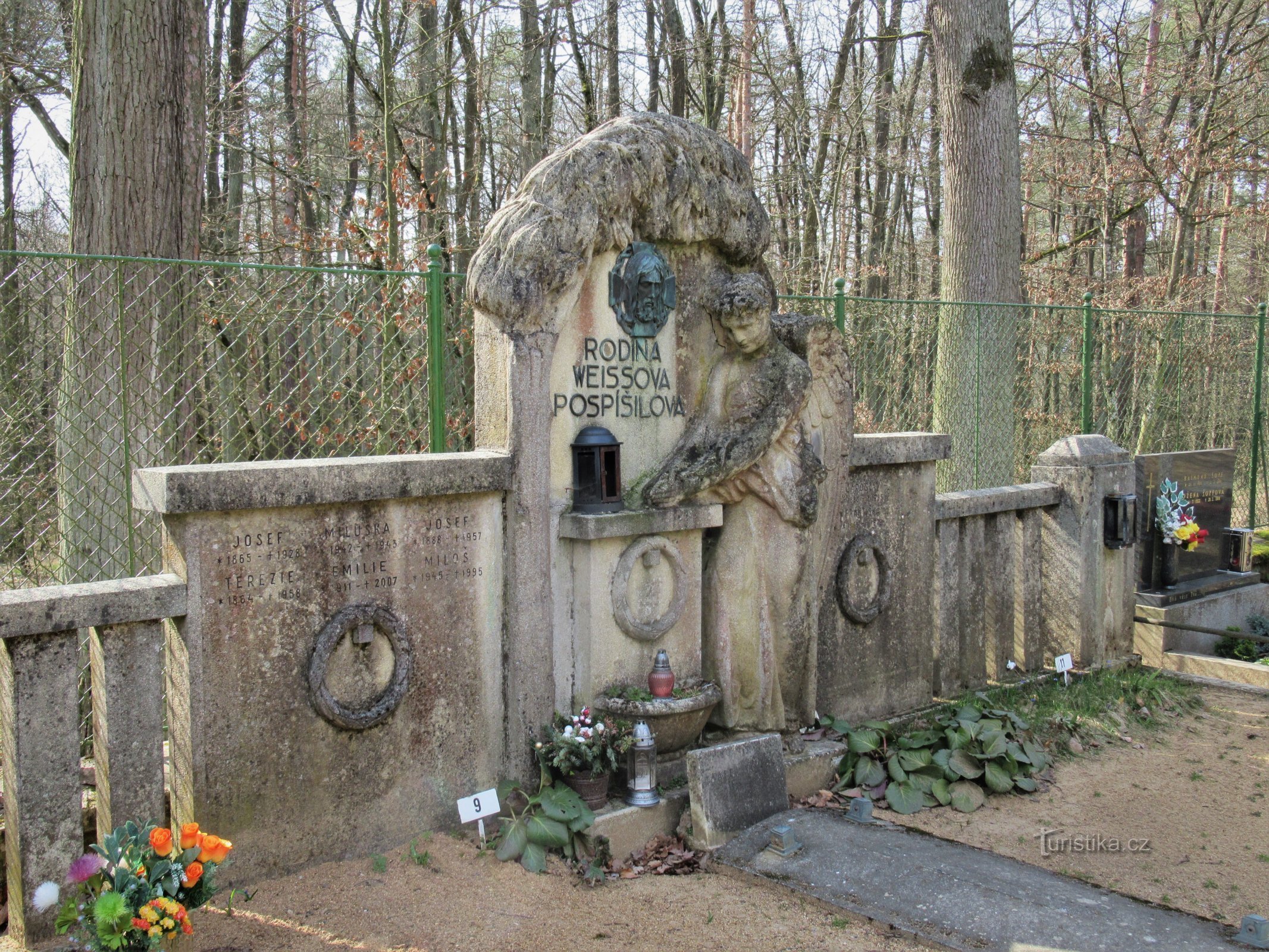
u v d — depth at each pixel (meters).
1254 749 6.38
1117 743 6.44
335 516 3.97
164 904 3.01
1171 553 8.66
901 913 3.83
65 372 5.55
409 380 6.06
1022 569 7.52
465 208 14.87
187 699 3.62
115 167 5.93
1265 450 12.15
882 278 19.36
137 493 3.65
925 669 6.75
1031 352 11.00
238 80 15.40
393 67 12.59
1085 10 19.47
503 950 3.56
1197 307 19.53
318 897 3.77
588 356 4.68
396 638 4.13
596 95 19.34
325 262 12.77
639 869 4.32
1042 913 3.79
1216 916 4.17
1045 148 20.02
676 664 4.98
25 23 13.05
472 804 4.34
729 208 5.12
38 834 3.30
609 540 4.66
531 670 4.52
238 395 5.94
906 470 6.52
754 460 5.04
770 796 4.74
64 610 3.30
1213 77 17.58
